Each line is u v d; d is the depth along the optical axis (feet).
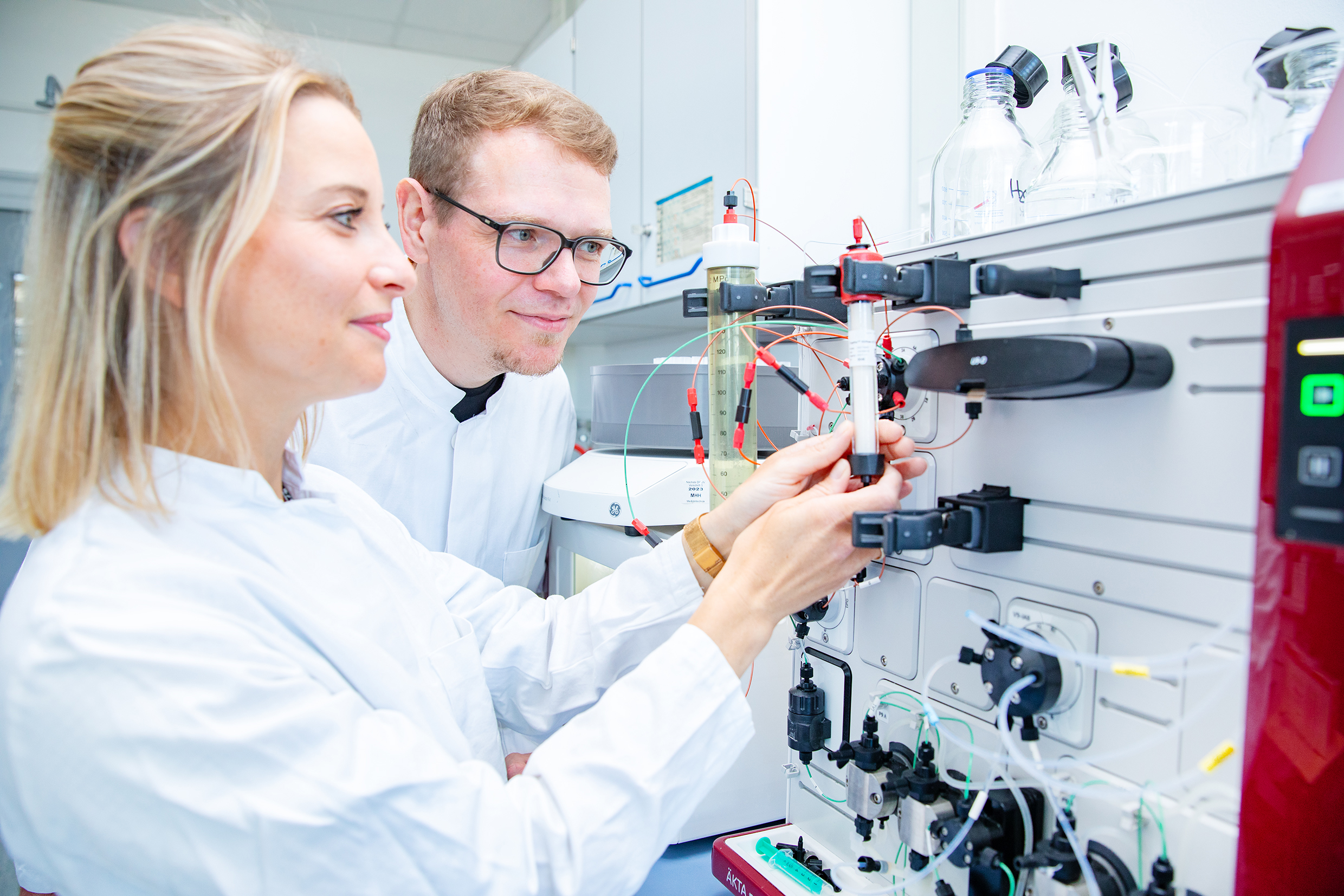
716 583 2.04
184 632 1.42
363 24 10.31
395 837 1.51
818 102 4.67
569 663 2.79
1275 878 1.32
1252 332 1.41
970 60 4.47
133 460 1.61
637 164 5.99
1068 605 1.75
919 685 2.16
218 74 1.55
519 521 4.42
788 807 2.70
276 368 1.72
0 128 9.13
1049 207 2.64
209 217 1.53
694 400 2.93
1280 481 1.21
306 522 1.98
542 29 10.50
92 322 1.58
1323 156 1.18
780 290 2.38
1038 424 1.84
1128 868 1.61
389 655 1.99
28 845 1.50
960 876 1.94
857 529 1.77
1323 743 1.31
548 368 3.48
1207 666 1.47
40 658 1.34
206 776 1.37
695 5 5.09
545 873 1.67
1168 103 3.43
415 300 3.60
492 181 3.03
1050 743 1.79
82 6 9.37
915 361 1.98
